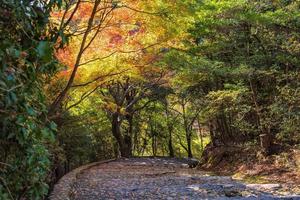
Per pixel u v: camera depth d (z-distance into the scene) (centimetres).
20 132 300
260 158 1617
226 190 1170
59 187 1032
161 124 3688
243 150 1844
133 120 3603
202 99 2194
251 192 1159
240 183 1352
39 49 274
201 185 1301
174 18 1055
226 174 1681
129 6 1016
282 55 1478
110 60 1128
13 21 313
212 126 2312
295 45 1423
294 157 1478
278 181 1346
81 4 978
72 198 1009
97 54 1105
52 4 378
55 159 1394
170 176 1636
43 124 323
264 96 1697
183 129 3769
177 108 3625
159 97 3062
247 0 1522
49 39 394
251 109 1697
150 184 1346
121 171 1852
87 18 1006
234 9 1501
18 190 344
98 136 2967
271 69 1491
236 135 2117
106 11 1018
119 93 2739
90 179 1470
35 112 302
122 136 3122
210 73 1584
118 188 1234
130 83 2683
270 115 1597
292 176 1359
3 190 294
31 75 312
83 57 1091
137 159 2839
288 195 1090
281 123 1548
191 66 1520
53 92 1042
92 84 1162
